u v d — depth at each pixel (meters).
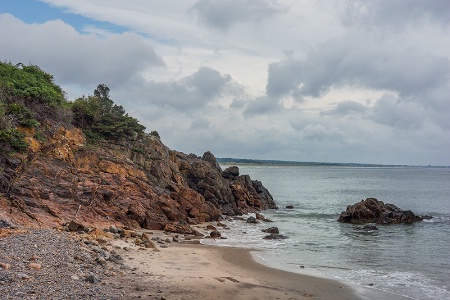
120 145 50.16
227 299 17.12
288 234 39.88
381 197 91.25
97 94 58.84
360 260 28.06
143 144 53.09
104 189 37.12
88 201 34.62
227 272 22.61
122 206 37.06
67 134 42.78
